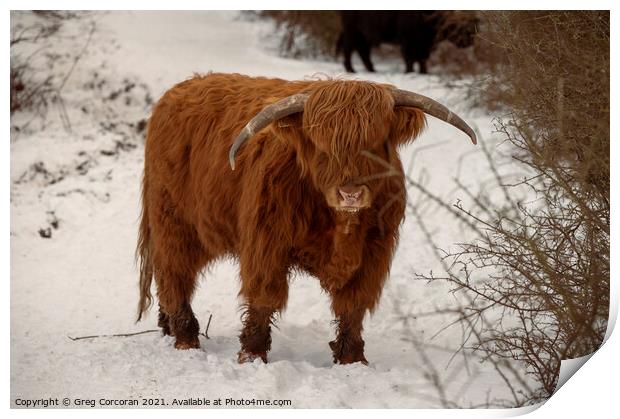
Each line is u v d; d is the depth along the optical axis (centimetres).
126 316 1162
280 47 2294
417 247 1314
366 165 758
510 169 1481
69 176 1603
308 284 1233
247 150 873
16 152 1638
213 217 925
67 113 1767
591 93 816
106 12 2147
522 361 866
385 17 2130
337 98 759
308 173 807
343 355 883
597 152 802
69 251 1398
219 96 973
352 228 812
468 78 1866
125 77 1872
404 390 807
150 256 1049
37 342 1030
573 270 801
